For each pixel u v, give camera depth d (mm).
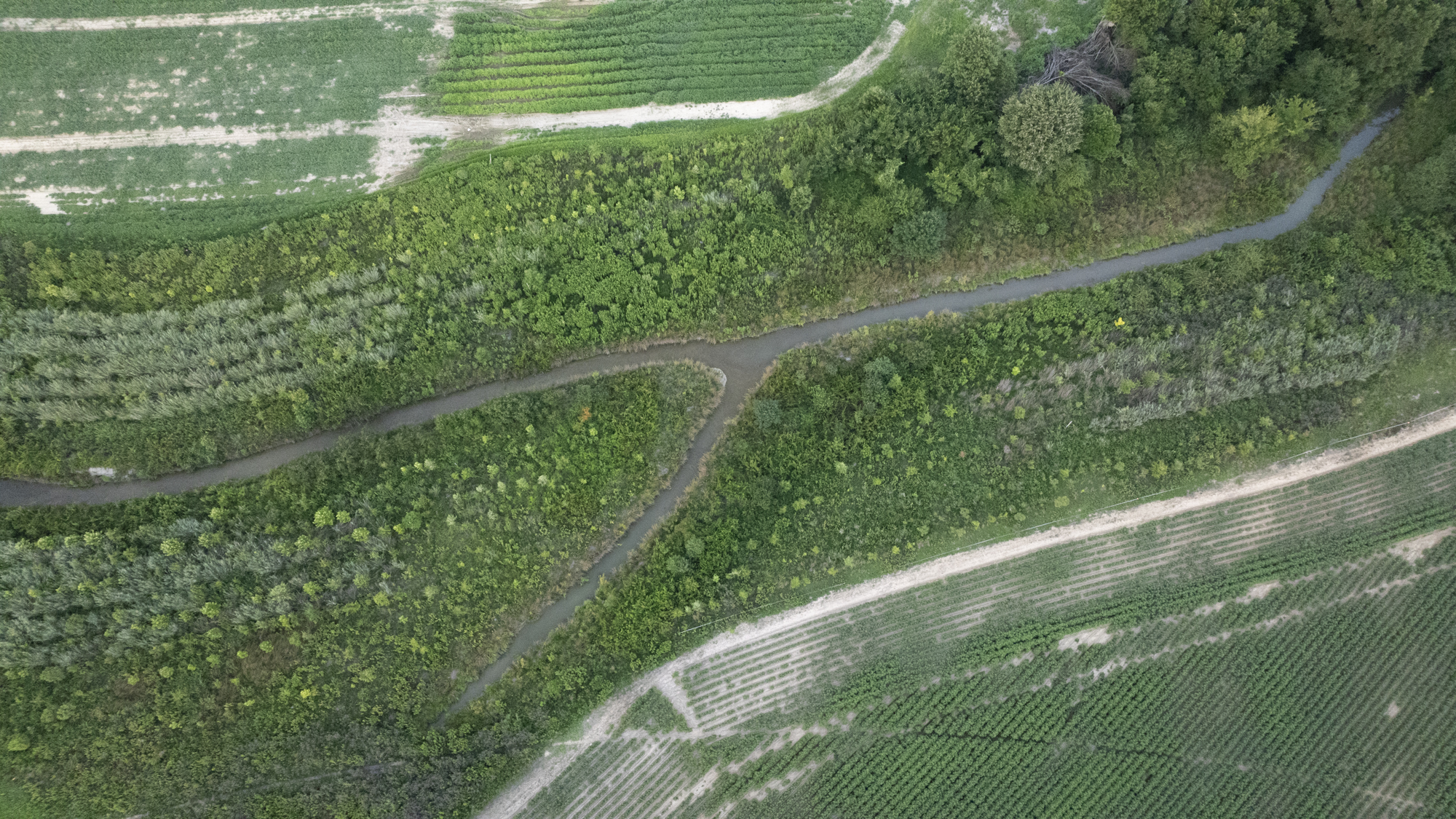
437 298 53625
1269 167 54000
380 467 52250
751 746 49781
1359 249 53219
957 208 54094
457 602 51344
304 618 50750
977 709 49906
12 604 48938
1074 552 51719
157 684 49594
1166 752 49281
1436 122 52531
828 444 53031
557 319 53625
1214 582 51000
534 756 49938
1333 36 49406
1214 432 52281
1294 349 52188
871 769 49438
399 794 48781
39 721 48844
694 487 53094
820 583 51875
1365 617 50250
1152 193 54312
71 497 52219
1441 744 48562
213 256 53062
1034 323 54094
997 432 53188
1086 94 52344
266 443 52875
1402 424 52156
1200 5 50281
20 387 51031
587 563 52312
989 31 51312
